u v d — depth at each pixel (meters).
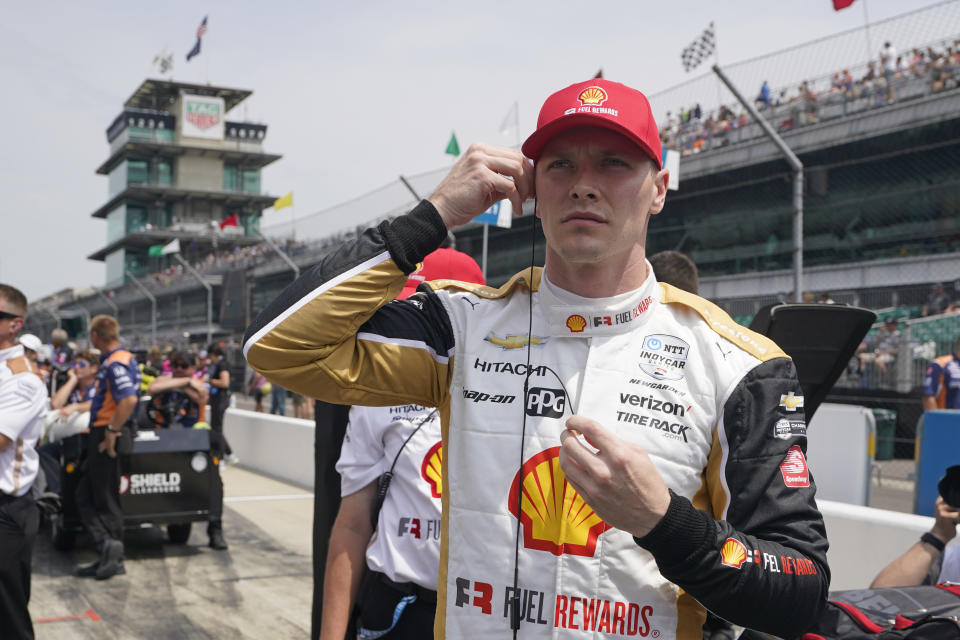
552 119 1.13
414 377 1.27
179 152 82.81
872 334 10.52
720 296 17.72
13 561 2.95
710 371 1.16
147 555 5.91
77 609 4.62
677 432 1.14
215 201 84.25
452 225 1.24
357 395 1.25
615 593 1.12
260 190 86.25
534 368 1.21
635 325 1.20
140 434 5.91
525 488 1.16
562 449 1.01
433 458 1.82
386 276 1.20
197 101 82.94
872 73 12.74
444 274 2.21
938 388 6.71
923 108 12.41
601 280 1.19
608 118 1.09
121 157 85.00
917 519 3.09
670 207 18.91
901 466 8.89
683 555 0.98
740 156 14.55
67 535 6.00
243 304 21.53
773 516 1.08
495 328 1.26
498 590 1.15
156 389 6.89
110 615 4.52
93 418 5.25
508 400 1.20
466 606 1.17
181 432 6.05
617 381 1.17
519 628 1.13
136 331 39.62
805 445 1.15
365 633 1.84
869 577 3.17
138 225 83.00
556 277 1.22
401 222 1.21
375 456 1.92
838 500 5.78
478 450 1.19
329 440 2.23
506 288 1.29
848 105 13.29
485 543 1.17
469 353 1.25
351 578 1.89
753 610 1.02
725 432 1.13
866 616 1.58
